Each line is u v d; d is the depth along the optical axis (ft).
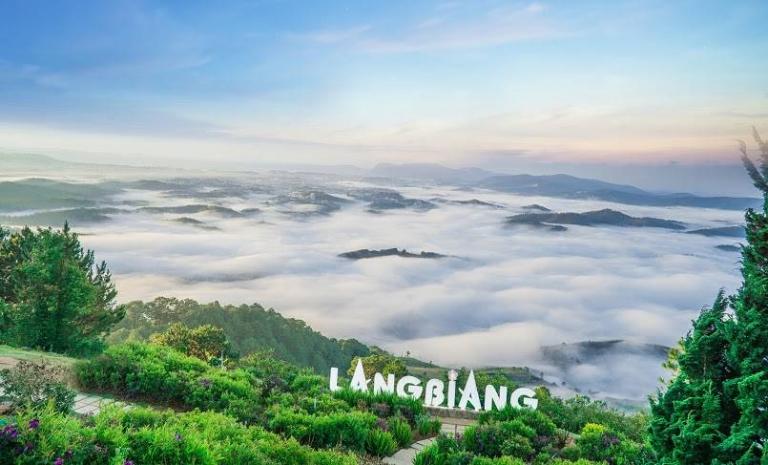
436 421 42.37
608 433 39.37
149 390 36.86
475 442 37.29
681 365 17.56
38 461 16.12
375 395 46.37
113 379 36.99
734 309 16.88
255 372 49.11
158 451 19.61
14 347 50.90
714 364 17.07
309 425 34.14
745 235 16.62
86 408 32.91
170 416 26.18
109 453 18.28
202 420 26.86
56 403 25.05
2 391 27.86
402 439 37.88
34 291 54.95
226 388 38.75
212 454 20.71
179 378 37.88
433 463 32.94
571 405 56.49
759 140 16.29
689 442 15.78
